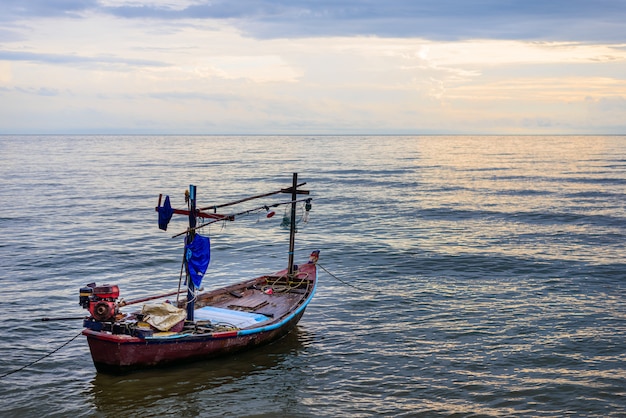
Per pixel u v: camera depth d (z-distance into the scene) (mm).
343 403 15102
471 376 16641
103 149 190500
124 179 75750
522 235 37125
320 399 15297
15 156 135250
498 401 15195
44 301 22859
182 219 43312
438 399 15328
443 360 17750
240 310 19422
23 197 54625
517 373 16828
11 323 20344
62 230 37906
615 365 17297
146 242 34344
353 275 27734
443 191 62969
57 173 84438
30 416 14281
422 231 38875
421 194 60188
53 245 33125
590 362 17531
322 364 17438
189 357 16641
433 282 26438
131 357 15680
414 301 23531
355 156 149750
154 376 16141
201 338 16453
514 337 19547
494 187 66812
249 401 15117
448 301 23531
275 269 28844
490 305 22938
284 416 14406
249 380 16250
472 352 18344
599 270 28016
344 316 21781
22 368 16859
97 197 55531
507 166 106188
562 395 15484
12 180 72312
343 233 38250
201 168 98562
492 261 30000
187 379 16141
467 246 33781
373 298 23984
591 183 70250
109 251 31750
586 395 15469
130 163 111438
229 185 68875
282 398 15289
